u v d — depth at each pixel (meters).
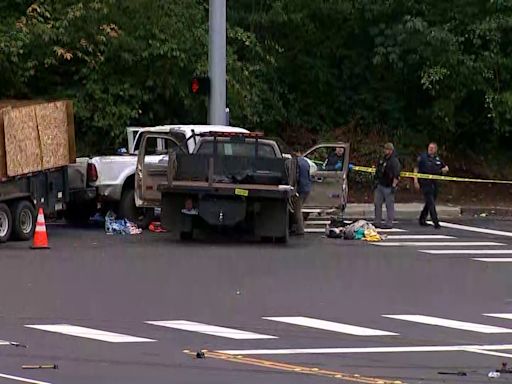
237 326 41.34
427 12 108.31
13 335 38.81
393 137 112.75
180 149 71.69
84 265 57.94
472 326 42.59
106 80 96.38
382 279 55.56
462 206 99.75
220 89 88.75
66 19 94.50
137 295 48.34
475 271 59.75
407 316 44.59
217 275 55.09
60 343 37.44
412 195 106.06
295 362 34.91
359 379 32.56
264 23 109.69
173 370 33.34
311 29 112.00
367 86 114.44
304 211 77.62
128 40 95.00
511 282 55.56
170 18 97.38
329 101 113.88
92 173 76.19
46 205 72.19
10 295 47.88
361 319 43.56
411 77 111.69
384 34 109.12
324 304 47.16
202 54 98.19
